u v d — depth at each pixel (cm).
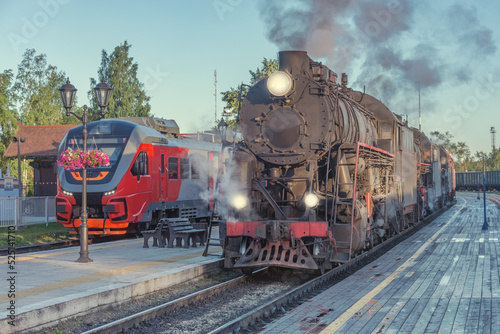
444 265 1316
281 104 1252
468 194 7400
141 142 1914
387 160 1650
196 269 1182
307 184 1215
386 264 1360
